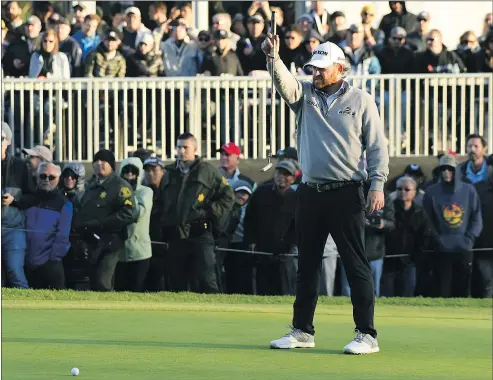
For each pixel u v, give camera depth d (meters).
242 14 57.34
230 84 50.16
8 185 40.88
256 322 27.84
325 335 25.86
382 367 20.66
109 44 50.56
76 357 20.75
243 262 41.88
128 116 50.81
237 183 43.69
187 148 39.50
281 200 41.16
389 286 42.78
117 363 20.06
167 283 40.84
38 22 51.91
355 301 23.00
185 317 28.67
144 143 50.66
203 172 39.31
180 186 39.47
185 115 50.47
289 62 50.22
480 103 50.31
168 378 18.38
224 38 50.38
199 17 58.88
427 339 25.75
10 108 50.00
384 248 42.12
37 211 40.47
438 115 51.09
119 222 38.91
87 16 52.78
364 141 23.28
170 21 53.66
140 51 51.09
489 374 20.09
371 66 50.78
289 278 41.41
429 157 49.81
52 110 50.31
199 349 22.36
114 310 29.98
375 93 50.53
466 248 42.69
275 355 21.83
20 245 40.31
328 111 22.83
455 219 42.69
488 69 51.28
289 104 23.25
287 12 58.25
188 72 51.25
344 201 22.91
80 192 42.66
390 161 49.75
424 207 43.06
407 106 50.41
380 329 27.91
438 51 51.12
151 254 40.66
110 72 50.69
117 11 59.38
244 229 41.78
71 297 32.88
